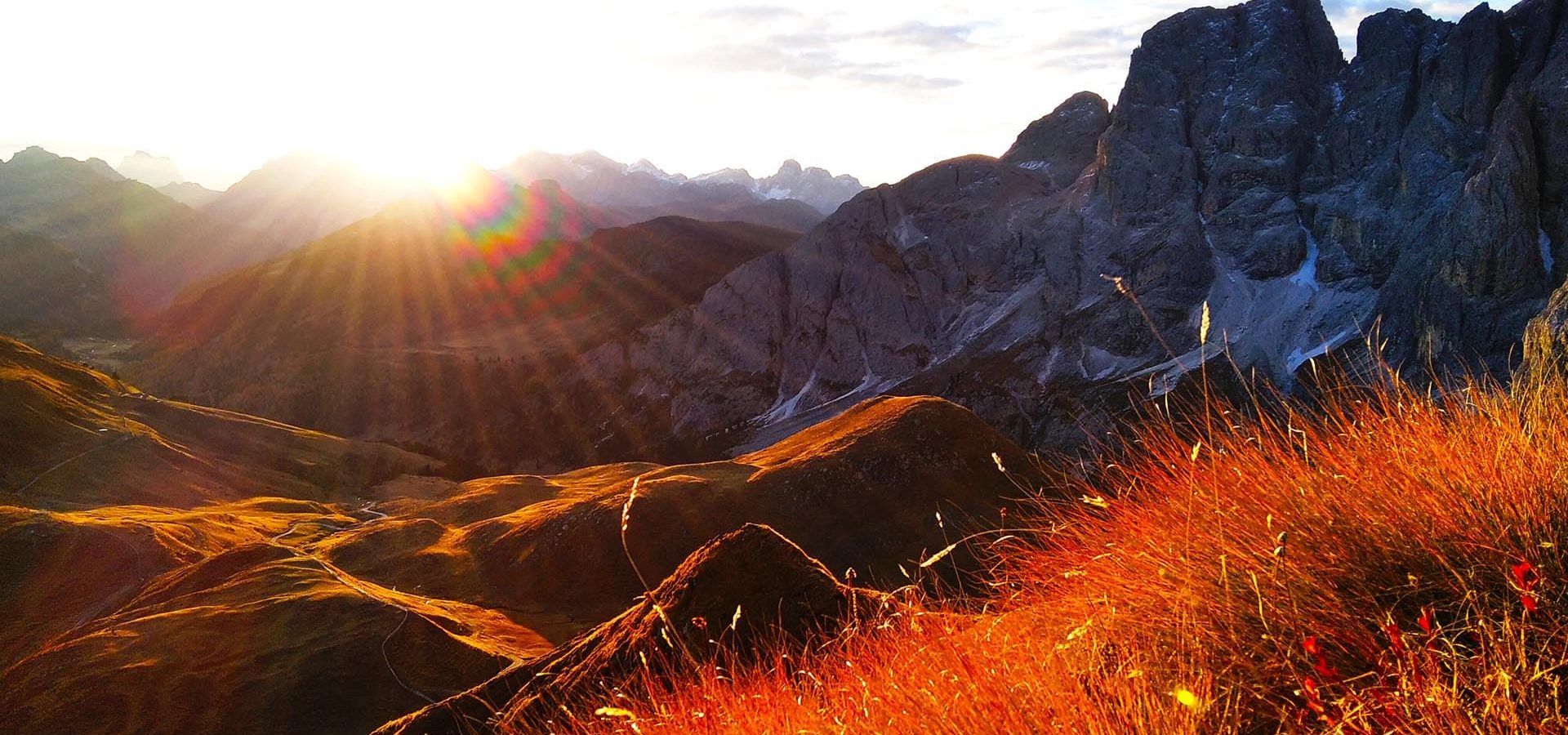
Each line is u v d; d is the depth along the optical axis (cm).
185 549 10112
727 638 653
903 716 321
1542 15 18838
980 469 7138
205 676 5906
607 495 8869
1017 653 340
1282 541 290
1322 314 18638
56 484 13812
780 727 370
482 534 9531
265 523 12488
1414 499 335
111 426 16000
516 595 8119
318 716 5600
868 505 6969
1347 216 19650
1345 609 308
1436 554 311
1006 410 19788
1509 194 16138
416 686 5919
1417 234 18112
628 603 7538
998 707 294
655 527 7862
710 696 396
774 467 7975
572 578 8038
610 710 366
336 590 7075
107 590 9269
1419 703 235
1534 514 312
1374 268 18888
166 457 15475
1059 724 279
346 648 6122
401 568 8900
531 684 837
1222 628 313
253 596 7262
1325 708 263
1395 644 254
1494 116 17988
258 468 16412
